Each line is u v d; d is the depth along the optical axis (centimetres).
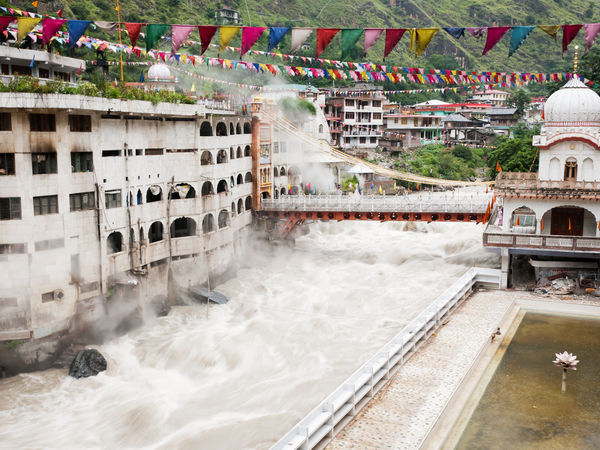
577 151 5275
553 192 5197
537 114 15412
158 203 5122
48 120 4053
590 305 4725
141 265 4875
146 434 3086
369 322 4659
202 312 5025
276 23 15212
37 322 3978
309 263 6550
